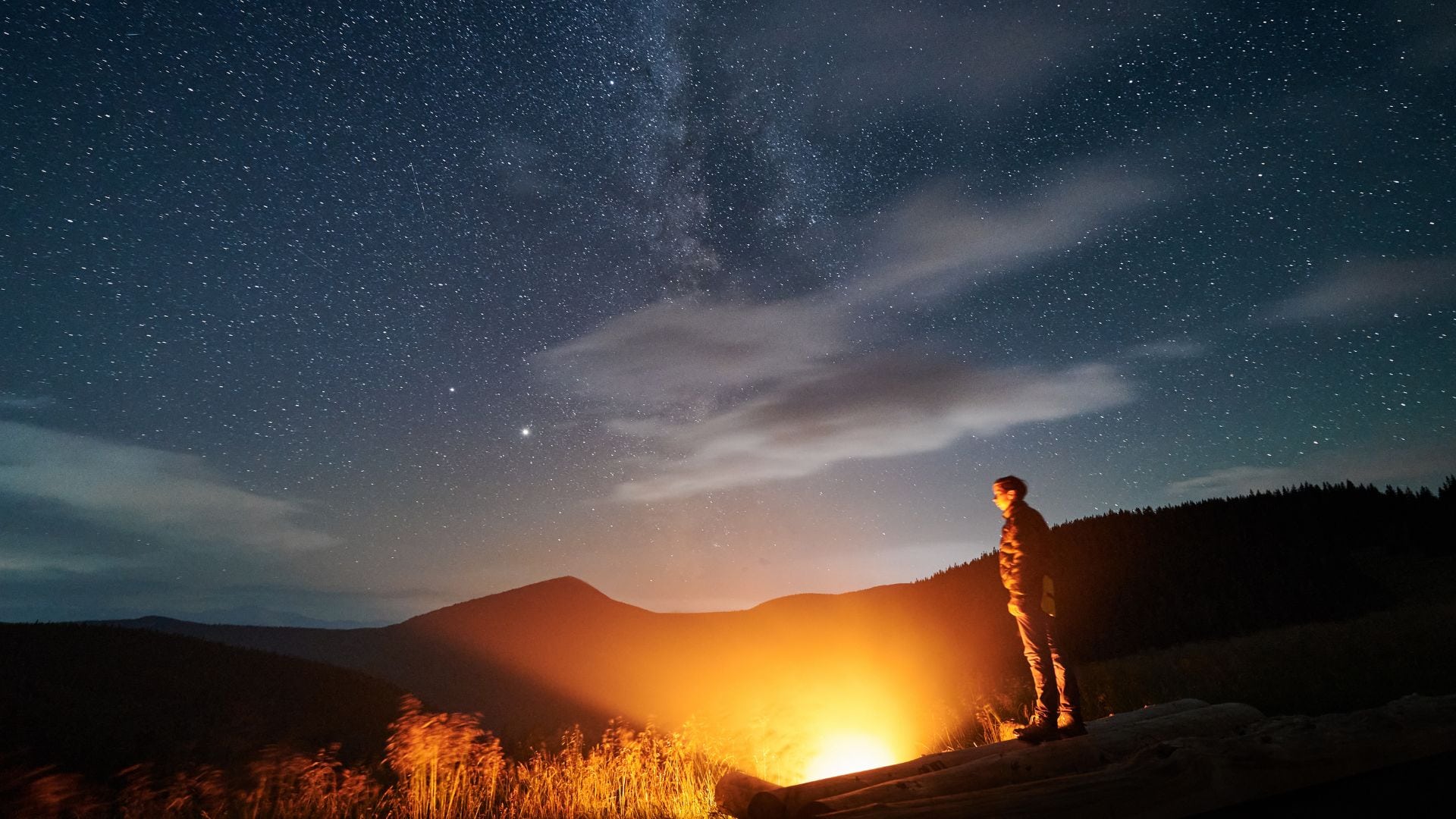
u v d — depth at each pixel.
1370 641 9.13
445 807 8.02
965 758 4.45
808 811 3.63
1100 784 3.17
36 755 14.40
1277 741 3.33
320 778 8.76
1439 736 3.46
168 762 14.37
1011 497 5.14
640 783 7.90
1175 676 9.66
